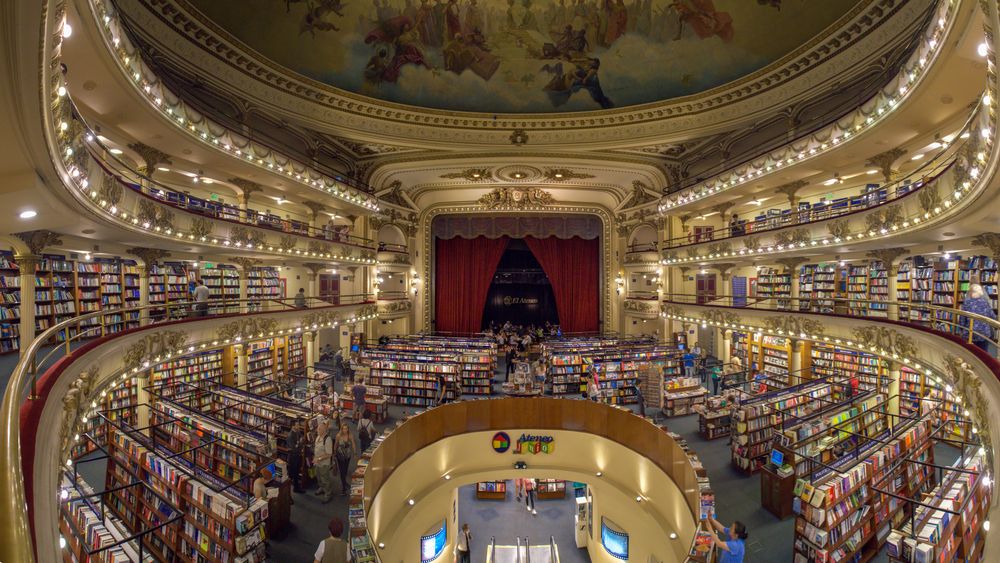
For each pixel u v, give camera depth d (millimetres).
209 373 14406
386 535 8805
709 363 18547
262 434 9023
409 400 15398
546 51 17266
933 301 11805
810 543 6988
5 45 2756
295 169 14836
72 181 5465
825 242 11836
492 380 18297
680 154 19188
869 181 13781
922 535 6230
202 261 15164
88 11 6004
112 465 8734
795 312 12961
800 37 13477
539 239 27781
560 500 14031
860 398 10914
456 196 25562
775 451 9047
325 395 13812
